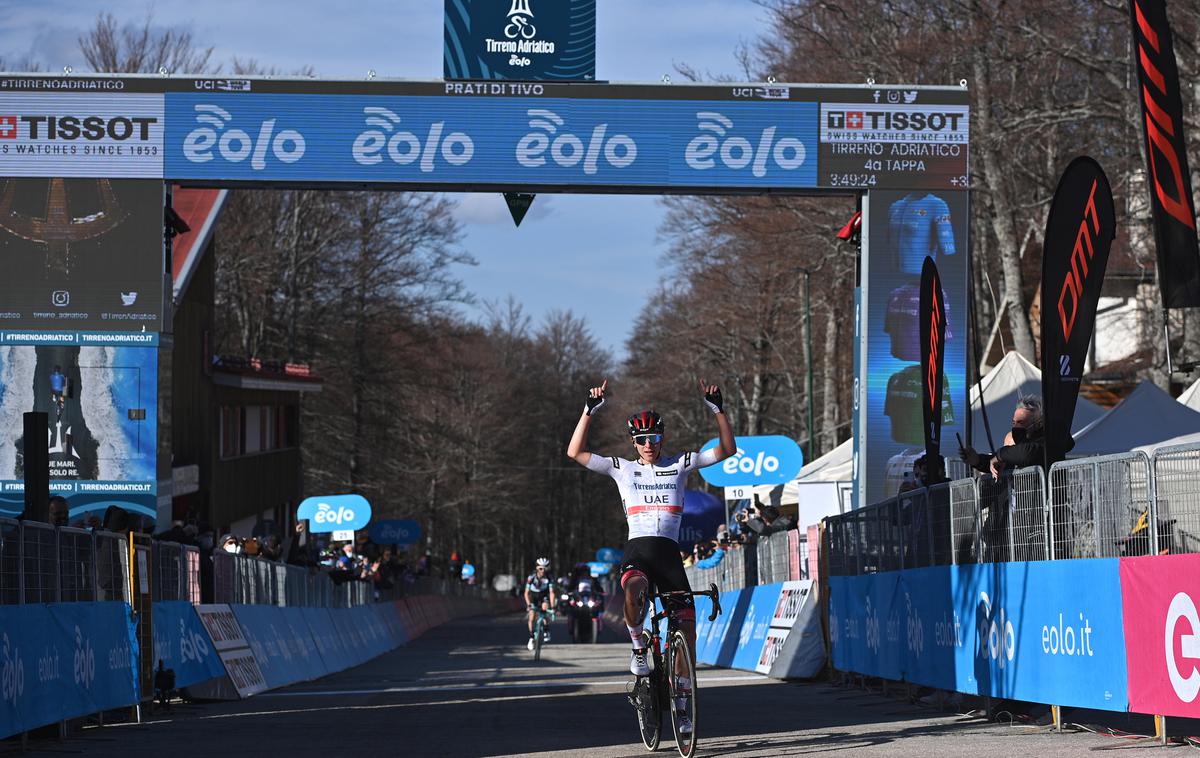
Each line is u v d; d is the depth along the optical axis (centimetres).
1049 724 895
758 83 2022
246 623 1670
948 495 1049
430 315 5191
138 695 1135
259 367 3841
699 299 5284
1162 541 721
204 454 3338
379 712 1180
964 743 796
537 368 9912
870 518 1295
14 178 1983
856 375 2083
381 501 6162
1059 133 3441
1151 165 909
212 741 927
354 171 1991
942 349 1223
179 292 3044
